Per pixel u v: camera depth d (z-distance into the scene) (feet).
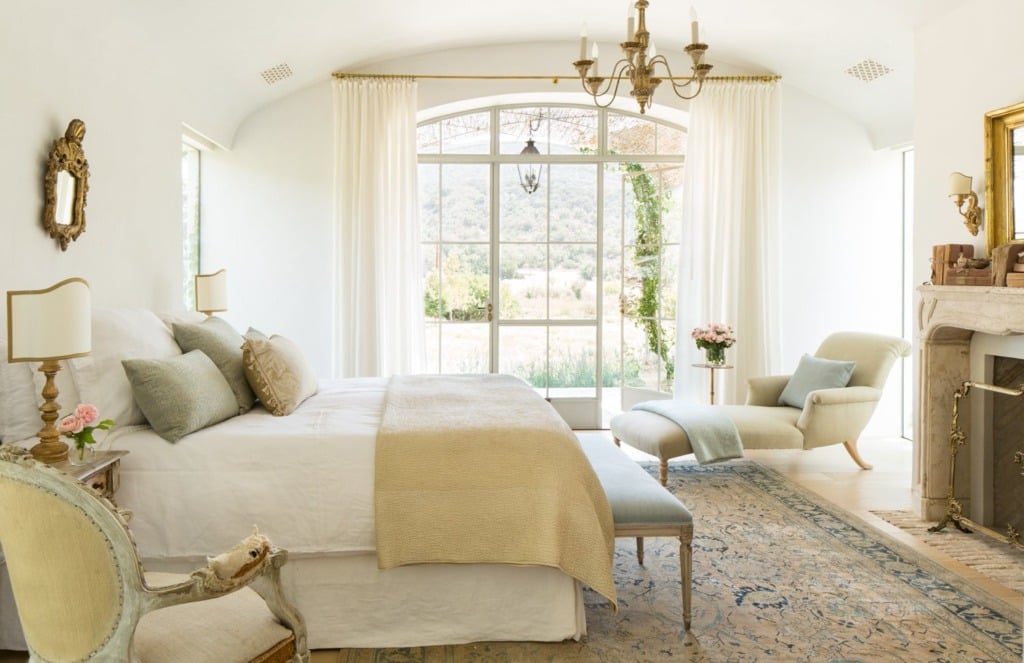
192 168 19.01
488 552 8.33
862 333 17.33
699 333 18.42
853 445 16.65
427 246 21.18
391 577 8.60
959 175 12.60
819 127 20.40
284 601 6.15
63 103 10.98
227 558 5.57
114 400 9.00
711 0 16.03
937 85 14.01
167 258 15.03
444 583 8.63
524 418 9.49
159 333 10.19
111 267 12.61
